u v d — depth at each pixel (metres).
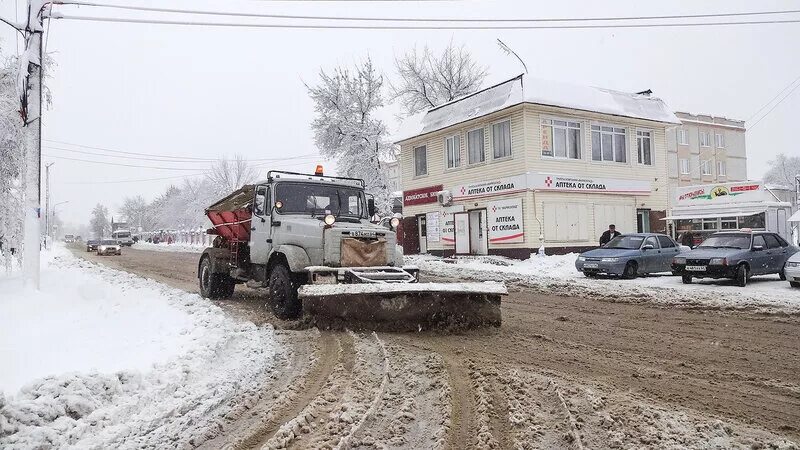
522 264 19.77
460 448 3.92
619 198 23.50
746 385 5.40
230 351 6.96
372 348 6.95
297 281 9.13
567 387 5.27
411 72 37.78
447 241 25.12
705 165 53.94
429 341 7.34
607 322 8.93
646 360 6.38
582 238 22.20
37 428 4.02
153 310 9.15
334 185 10.57
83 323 7.97
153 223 86.81
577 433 4.11
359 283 8.12
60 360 5.87
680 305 10.59
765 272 14.37
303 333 8.01
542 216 21.22
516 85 21.58
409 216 27.83
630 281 15.15
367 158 34.69
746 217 23.03
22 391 4.53
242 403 5.01
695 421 4.38
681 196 25.06
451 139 25.30
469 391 5.20
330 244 8.72
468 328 8.08
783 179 71.81
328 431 4.23
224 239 12.54
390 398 5.02
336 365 6.18
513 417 4.44
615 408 4.67
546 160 21.52
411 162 27.86
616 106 23.23
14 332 7.17
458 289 7.88
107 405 4.75
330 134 35.34
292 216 9.87
